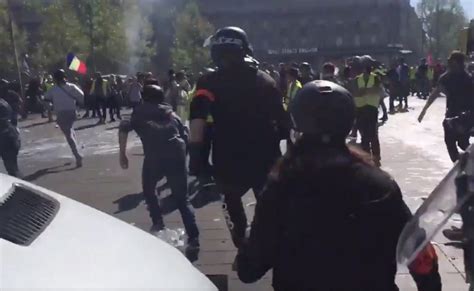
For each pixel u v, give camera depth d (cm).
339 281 273
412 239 266
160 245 331
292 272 279
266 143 549
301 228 274
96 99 2812
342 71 1572
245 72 545
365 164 278
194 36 8712
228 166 549
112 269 268
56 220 310
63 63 5484
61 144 1891
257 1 11419
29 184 357
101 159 1497
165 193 1034
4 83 1520
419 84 3747
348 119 280
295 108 283
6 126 1163
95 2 5447
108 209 941
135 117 740
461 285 567
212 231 787
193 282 294
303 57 11188
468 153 283
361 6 11081
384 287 275
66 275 248
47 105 2930
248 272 295
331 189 272
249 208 877
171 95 2031
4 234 266
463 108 911
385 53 10675
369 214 270
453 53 912
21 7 8331
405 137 1678
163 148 725
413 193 954
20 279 233
